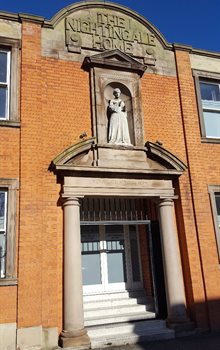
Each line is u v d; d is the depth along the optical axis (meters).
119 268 10.59
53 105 9.30
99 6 10.66
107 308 9.62
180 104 10.74
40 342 7.48
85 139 9.30
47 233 8.27
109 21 10.67
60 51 9.80
